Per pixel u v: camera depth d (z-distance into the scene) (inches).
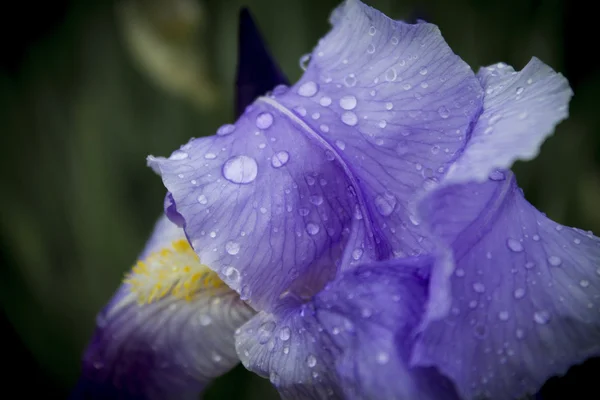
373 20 9.6
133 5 13.7
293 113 9.4
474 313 8.6
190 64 14.2
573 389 10.7
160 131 16.9
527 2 16.0
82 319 15.8
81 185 16.1
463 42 15.9
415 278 8.7
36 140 18.1
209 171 9.3
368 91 9.4
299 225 9.2
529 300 8.7
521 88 9.0
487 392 8.5
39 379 15.8
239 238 9.2
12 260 15.6
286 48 16.6
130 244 15.9
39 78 18.3
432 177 9.1
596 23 17.1
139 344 10.3
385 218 9.1
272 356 9.1
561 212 14.1
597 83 16.8
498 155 8.5
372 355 8.6
